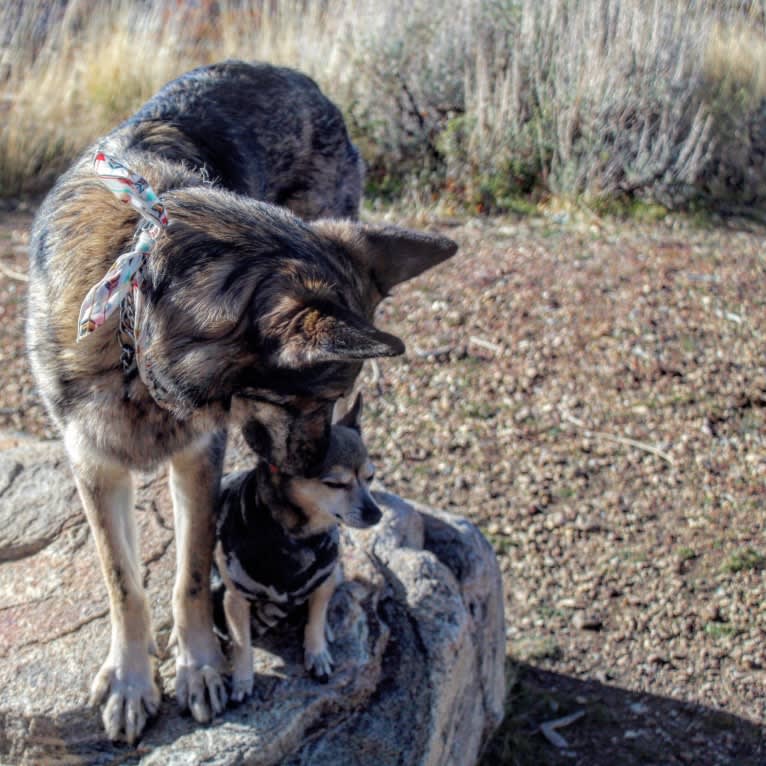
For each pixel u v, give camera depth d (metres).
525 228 3.62
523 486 2.53
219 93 1.99
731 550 2.37
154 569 1.72
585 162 3.79
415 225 3.61
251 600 1.48
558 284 3.21
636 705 2.07
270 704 1.51
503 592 2.14
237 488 1.56
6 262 3.29
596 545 2.39
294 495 1.41
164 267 1.36
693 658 2.16
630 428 2.68
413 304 3.13
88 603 1.64
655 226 3.65
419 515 1.91
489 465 2.59
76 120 4.11
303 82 2.18
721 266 3.33
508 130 3.88
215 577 1.61
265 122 2.03
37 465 1.94
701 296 3.15
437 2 4.12
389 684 1.61
